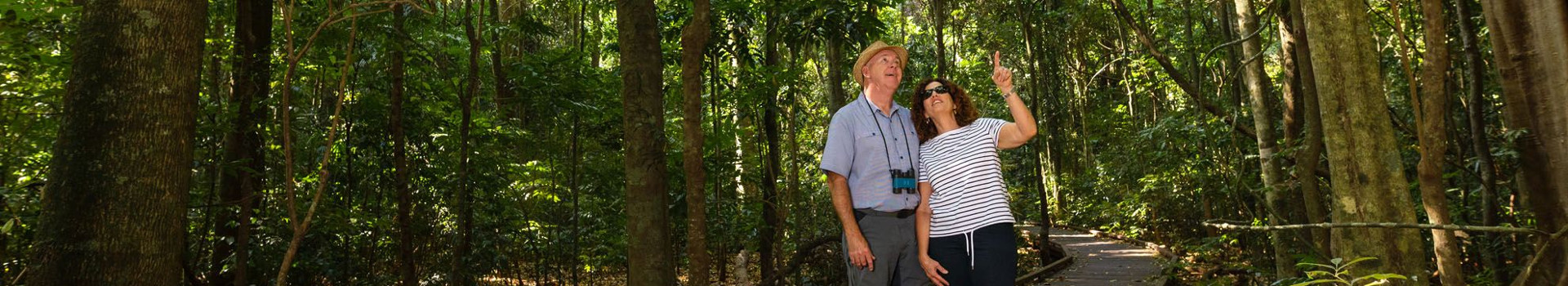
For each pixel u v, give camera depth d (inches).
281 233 245.1
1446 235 108.0
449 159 306.7
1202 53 443.2
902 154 98.4
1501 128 284.2
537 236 364.8
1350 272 113.4
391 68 259.8
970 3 519.5
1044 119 690.8
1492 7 103.9
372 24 230.4
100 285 91.4
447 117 320.5
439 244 300.0
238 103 204.5
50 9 177.9
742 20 282.8
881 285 98.0
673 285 182.4
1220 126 340.5
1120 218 633.0
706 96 375.6
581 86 293.6
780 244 269.1
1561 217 108.7
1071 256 449.1
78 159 92.2
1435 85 106.3
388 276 280.1
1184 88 308.7
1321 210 186.2
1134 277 367.6
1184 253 454.9
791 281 278.5
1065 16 423.8
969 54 639.1
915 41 632.4
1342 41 112.7
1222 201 375.6
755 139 387.5
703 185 169.2
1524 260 221.6
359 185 289.0
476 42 233.0
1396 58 328.5
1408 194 110.3
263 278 235.5
